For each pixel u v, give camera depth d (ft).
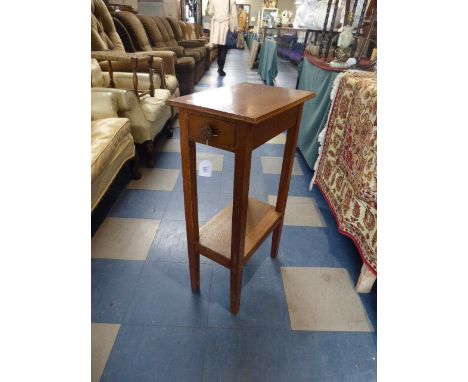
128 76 6.80
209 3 15.11
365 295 3.70
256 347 3.05
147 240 4.44
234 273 2.97
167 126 8.26
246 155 2.16
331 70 5.49
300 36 10.71
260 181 6.34
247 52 30.71
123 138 4.96
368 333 3.23
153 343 3.05
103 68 7.26
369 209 3.33
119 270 3.91
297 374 2.83
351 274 4.01
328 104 5.61
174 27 14.21
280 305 3.52
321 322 3.34
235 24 15.57
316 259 4.25
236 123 2.07
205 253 3.12
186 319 3.31
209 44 18.74
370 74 4.57
